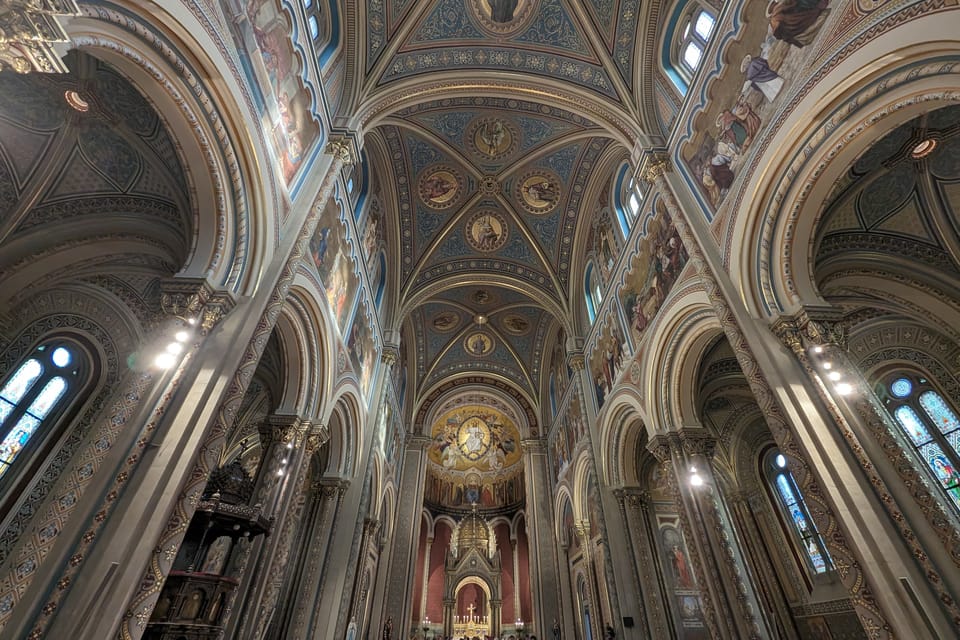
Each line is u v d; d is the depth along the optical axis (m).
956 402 9.97
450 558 27.64
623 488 13.71
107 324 9.93
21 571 4.33
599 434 15.27
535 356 25.00
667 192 10.04
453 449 30.38
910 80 5.25
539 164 16.64
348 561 12.12
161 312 5.84
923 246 8.21
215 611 6.05
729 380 14.48
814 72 6.44
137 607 4.26
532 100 13.14
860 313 10.80
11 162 7.29
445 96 12.99
